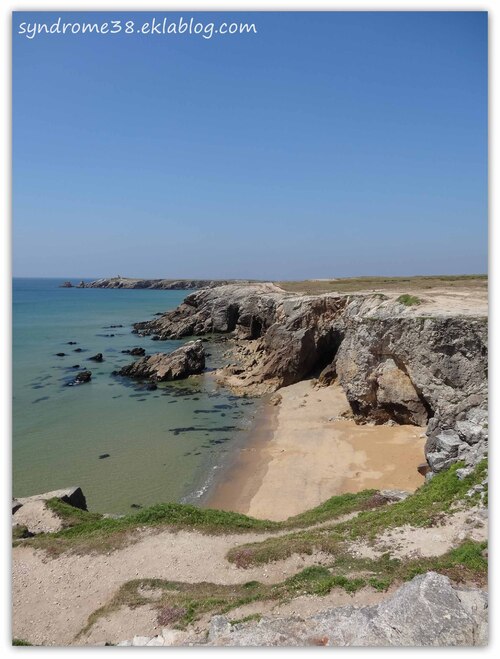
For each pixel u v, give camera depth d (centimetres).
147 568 1642
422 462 2680
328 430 3503
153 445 3491
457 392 2719
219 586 1504
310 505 2422
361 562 1426
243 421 3988
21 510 2108
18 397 4841
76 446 3484
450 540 1420
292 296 6712
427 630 950
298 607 1219
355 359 3662
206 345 7844
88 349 7719
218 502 2577
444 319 2812
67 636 1350
